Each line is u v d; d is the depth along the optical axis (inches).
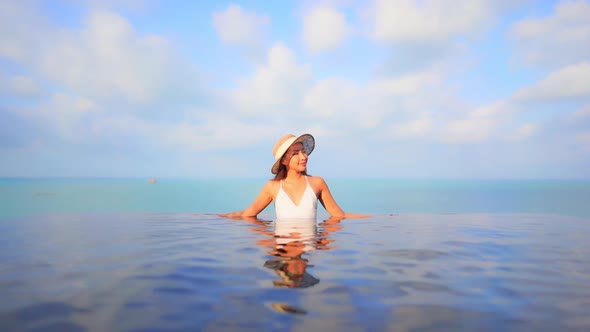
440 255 93.9
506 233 135.2
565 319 50.3
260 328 47.3
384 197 976.3
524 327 47.4
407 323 48.9
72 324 48.8
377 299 58.8
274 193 187.2
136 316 51.6
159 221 175.9
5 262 86.0
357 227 151.8
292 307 55.1
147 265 82.4
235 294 61.2
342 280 69.9
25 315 51.9
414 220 178.9
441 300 58.4
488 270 78.5
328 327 47.5
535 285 67.0
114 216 202.5
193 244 110.3
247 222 171.3
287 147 177.5
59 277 72.2
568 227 155.2
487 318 50.8
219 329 47.0
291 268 79.4
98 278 71.3
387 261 86.6
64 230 143.3
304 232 136.5
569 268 80.5
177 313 52.6
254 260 87.5
